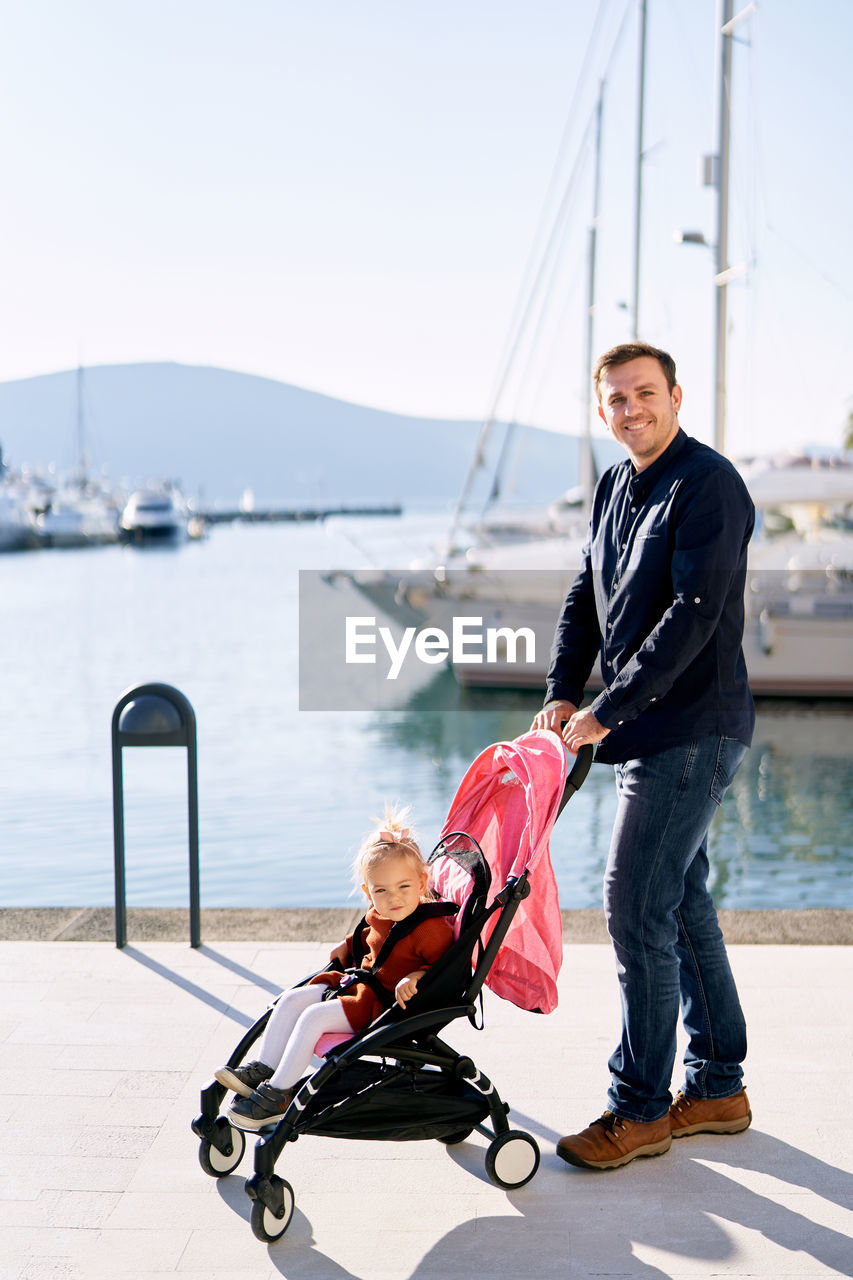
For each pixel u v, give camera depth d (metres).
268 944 4.84
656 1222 2.91
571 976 4.45
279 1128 2.83
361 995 3.02
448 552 23.67
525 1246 2.81
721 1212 2.95
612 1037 3.91
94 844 11.73
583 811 13.27
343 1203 3.02
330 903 9.50
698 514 3.07
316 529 169.38
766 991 4.27
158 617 42.34
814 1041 3.86
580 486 24.41
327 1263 2.75
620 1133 3.17
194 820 4.79
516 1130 3.06
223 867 10.77
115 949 4.80
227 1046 3.87
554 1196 3.04
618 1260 2.75
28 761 16.61
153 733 4.68
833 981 4.36
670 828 3.15
